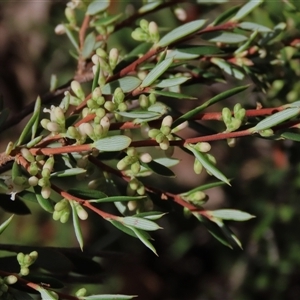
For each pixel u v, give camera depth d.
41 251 0.41
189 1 0.46
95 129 0.36
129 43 0.76
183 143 0.37
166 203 0.41
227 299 0.95
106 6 0.45
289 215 0.68
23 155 0.36
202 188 0.40
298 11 0.49
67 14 0.46
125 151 0.38
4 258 0.40
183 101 0.77
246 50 0.44
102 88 0.39
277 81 0.51
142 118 0.37
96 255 0.43
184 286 1.03
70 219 0.83
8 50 1.06
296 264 0.77
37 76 1.06
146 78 0.38
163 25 0.75
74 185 0.76
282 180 0.69
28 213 0.43
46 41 1.04
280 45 0.46
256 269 0.85
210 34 0.43
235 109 0.37
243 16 0.43
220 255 0.95
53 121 0.37
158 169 0.39
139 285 1.01
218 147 0.77
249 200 0.72
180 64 0.41
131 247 0.90
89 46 0.45
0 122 0.41
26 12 1.04
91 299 0.36
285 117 0.36
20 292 0.38
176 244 0.92
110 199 0.37
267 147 0.74
